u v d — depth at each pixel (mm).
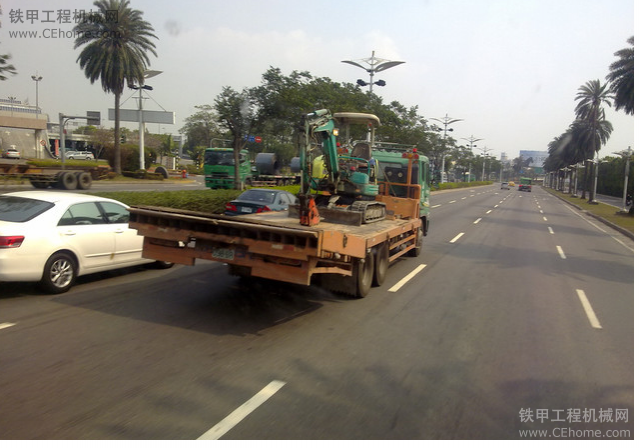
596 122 52656
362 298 8227
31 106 58250
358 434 3875
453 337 6398
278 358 5363
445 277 10367
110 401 4215
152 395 4348
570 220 29500
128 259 8664
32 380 4551
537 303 8461
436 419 4176
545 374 5262
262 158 39906
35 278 7102
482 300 8508
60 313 6570
